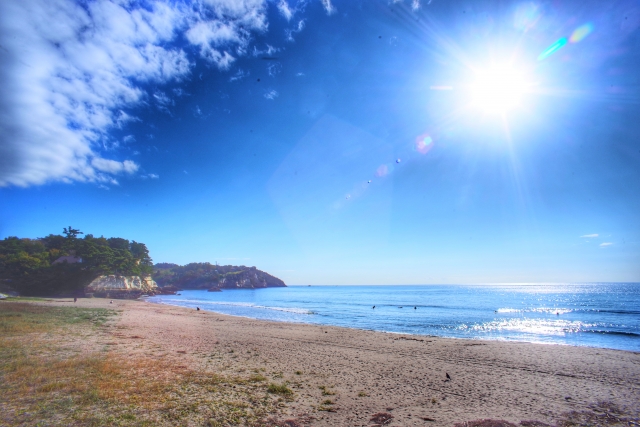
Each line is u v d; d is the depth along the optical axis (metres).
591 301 64.75
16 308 27.59
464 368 12.18
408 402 8.20
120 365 9.89
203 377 9.25
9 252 82.62
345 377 10.44
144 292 101.00
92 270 82.75
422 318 36.75
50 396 6.93
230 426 6.13
